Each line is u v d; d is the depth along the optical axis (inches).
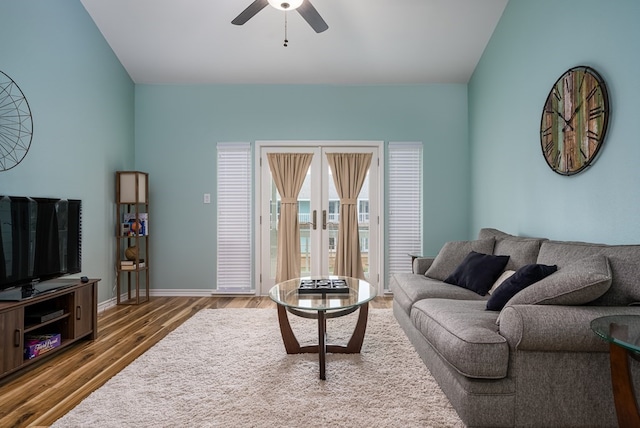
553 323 67.4
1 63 112.3
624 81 88.4
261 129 194.7
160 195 194.5
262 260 195.6
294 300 101.3
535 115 128.1
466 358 68.9
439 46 170.2
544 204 123.3
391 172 195.5
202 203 194.9
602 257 76.3
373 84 194.5
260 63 181.0
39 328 117.3
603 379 68.4
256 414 75.4
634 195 85.9
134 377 93.2
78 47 148.3
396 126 195.2
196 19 156.6
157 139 194.4
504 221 152.5
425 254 194.2
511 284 89.7
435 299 105.6
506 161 150.3
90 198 156.5
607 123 93.7
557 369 68.7
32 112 124.2
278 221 196.1
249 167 195.0
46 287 113.8
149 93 194.5
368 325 137.0
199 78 191.0
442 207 195.0
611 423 68.3
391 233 195.6
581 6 103.4
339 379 91.4
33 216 112.4
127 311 162.6
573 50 107.3
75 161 146.6
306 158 194.4
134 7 151.7
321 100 194.4
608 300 75.2
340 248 193.5
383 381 90.1
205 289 194.5
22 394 86.6
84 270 152.9
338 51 173.3
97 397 83.0
